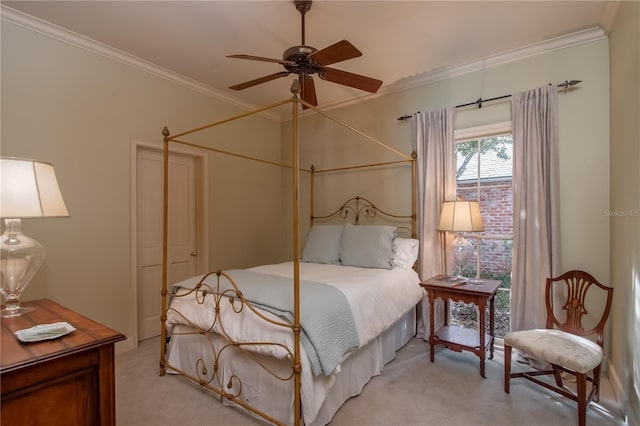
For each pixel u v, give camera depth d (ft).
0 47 7.27
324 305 6.04
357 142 12.51
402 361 8.65
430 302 8.73
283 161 14.99
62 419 3.56
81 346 3.66
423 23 7.79
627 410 5.93
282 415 5.80
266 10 7.29
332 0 6.91
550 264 8.32
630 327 5.98
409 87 11.19
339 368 5.84
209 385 6.98
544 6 7.14
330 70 6.95
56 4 7.08
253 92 12.17
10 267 4.85
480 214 9.36
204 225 11.75
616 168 7.20
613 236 7.48
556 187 8.30
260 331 5.90
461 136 10.09
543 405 6.54
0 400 3.15
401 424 5.98
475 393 7.01
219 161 12.29
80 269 8.45
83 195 8.54
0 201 4.07
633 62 5.89
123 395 6.91
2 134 7.30
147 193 10.43
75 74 8.45
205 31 8.16
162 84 10.43
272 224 14.58
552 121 8.38
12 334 4.02
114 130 9.21
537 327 8.37
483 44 8.75
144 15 7.50
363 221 12.33
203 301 7.05
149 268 10.46
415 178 10.85
